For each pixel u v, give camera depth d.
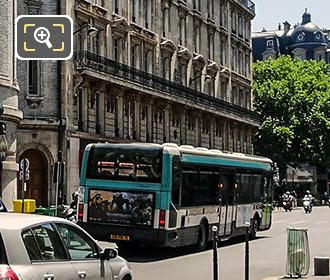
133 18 49.97
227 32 69.69
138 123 48.81
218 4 67.62
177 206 22.22
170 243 21.89
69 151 40.62
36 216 9.59
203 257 22.83
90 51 43.38
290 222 45.22
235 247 26.83
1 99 32.59
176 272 18.84
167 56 55.09
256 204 30.44
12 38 33.34
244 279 17.30
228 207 26.83
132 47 49.69
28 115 40.12
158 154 21.83
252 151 76.69
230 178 27.05
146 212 21.72
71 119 41.12
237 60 73.44
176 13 57.03
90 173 22.47
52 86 40.66
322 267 17.73
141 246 24.86
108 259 10.58
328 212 65.56
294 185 94.69
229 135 68.81
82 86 42.22
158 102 51.75
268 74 83.31
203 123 61.69
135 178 21.97
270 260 22.16
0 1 32.81
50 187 40.09
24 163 27.77
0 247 8.55
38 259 8.98
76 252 10.09
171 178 21.78
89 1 43.19
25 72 40.19
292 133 79.12
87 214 22.42
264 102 80.56
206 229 24.86
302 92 80.75
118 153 22.23
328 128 81.31
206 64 63.66
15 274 8.35
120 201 22.06
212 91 65.75
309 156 81.88
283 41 130.38
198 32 62.19
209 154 24.94
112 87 44.91
